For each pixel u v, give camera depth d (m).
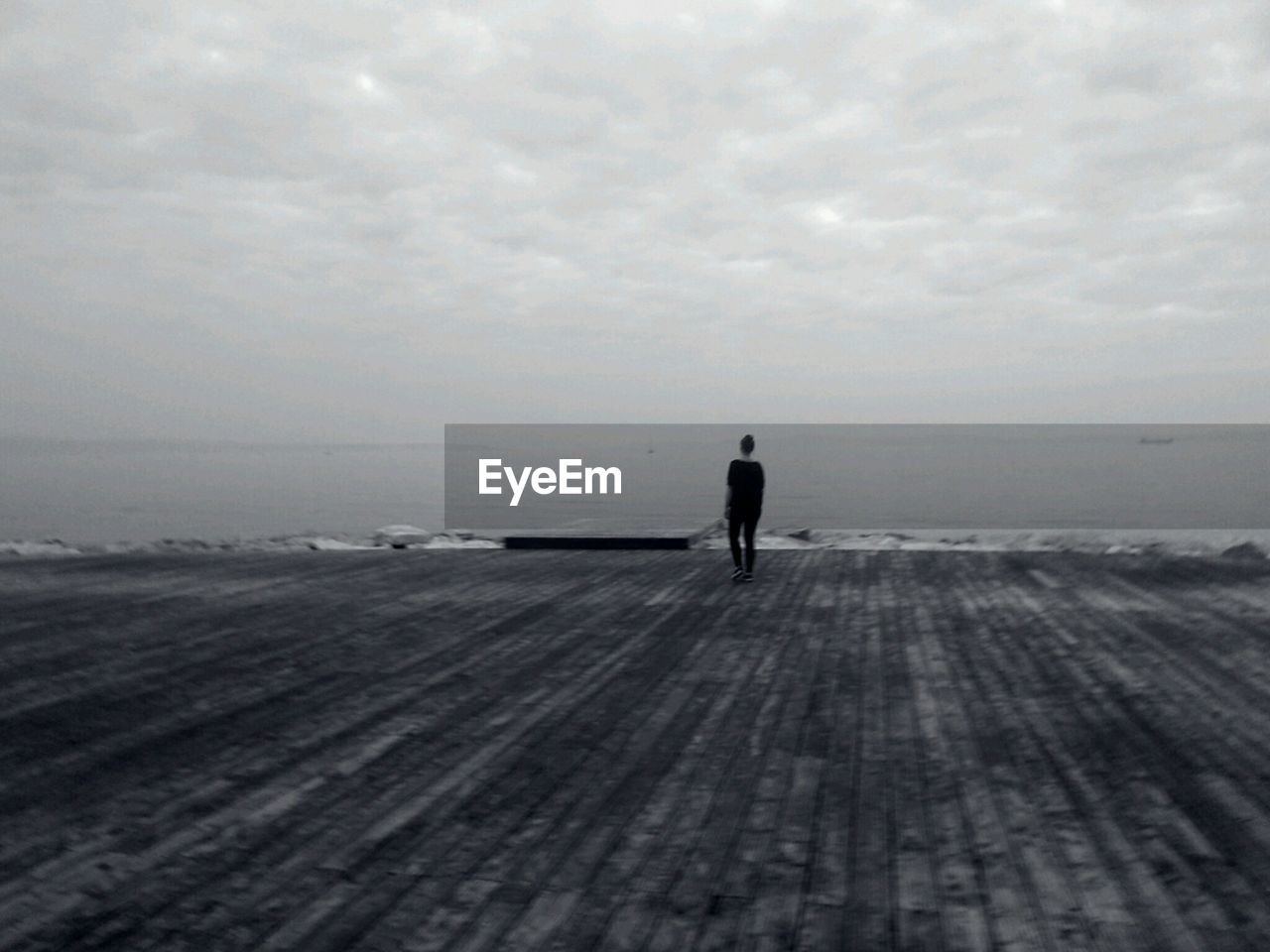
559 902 2.95
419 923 2.81
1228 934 2.70
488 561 12.26
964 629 7.54
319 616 8.27
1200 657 6.44
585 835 3.48
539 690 5.69
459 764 4.33
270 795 3.93
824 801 3.82
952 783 4.02
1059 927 2.76
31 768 4.29
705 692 5.62
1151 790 3.91
